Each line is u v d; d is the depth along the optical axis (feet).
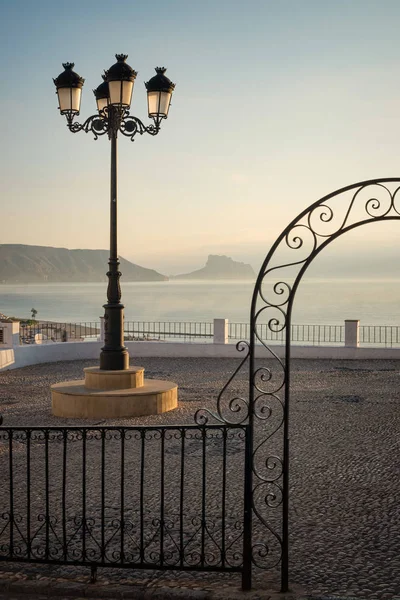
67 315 401.08
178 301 605.31
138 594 15.80
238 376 57.06
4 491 25.08
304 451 31.17
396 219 16.35
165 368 62.39
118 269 43.27
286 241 16.90
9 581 16.66
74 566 17.90
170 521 21.54
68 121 41.78
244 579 16.25
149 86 41.22
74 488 25.34
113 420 39.17
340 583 16.57
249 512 16.35
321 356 69.31
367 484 25.70
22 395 48.42
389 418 38.50
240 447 31.76
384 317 295.69
